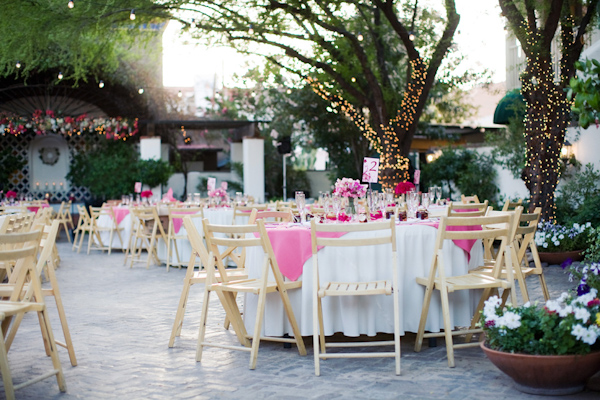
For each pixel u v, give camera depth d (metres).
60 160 19.50
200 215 9.11
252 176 18.47
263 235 4.39
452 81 16.06
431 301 4.73
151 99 18.33
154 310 6.35
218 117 23.33
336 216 5.29
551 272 8.12
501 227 5.29
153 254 10.38
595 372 3.46
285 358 4.49
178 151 21.14
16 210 11.24
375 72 13.73
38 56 13.00
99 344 4.95
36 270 3.89
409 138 12.87
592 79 3.52
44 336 4.36
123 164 18.19
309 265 4.68
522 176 9.70
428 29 12.86
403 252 4.70
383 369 4.14
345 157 18.97
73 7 10.48
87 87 18.09
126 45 17.97
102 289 7.79
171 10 11.75
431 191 7.43
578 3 9.44
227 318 5.39
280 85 18.53
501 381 3.78
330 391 3.70
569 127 11.56
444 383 3.79
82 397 3.68
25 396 3.70
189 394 3.70
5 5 10.91
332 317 4.67
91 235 12.27
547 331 3.41
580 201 10.88
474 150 14.73
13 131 17.33
